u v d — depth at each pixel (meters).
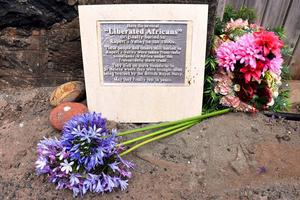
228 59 1.60
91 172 1.31
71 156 1.28
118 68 1.62
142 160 1.49
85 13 1.53
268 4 2.06
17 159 1.49
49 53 1.80
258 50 1.57
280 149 1.55
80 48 1.77
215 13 1.60
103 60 1.61
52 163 1.31
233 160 1.50
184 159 1.51
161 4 1.52
